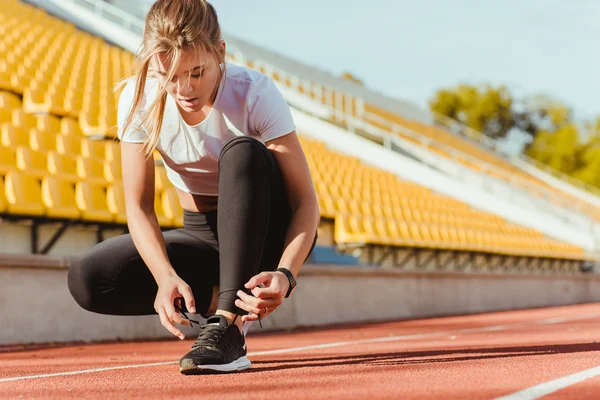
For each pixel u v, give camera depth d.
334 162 13.39
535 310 10.29
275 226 2.17
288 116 2.17
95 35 17.14
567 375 2.03
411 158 16.41
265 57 19.75
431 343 4.14
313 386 1.82
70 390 1.91
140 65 1.96
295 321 6.66
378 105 22.05
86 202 6.41
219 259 2.12
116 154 8.14
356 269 7.60
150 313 2.36
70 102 9.35
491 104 39.00
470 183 16.31
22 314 4.54
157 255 2.07
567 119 39.28
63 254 6.40
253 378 2.00
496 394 1.64
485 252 12.18
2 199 5.64
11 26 13.97
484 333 5.31
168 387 1.86
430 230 11.38
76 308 4.86
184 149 2.18
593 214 20.05
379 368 2.28
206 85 1.91
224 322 2.06
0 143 6.97
